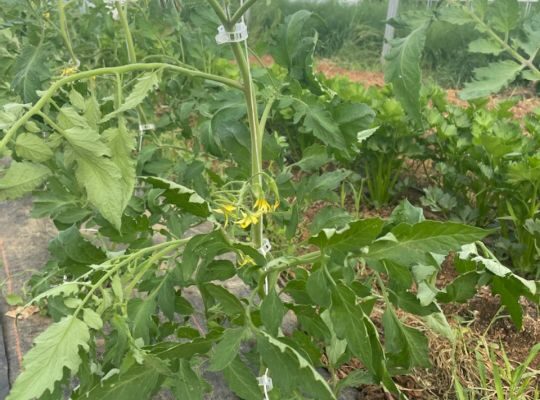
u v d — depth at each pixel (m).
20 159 1.62
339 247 1.28
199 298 2.72
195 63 2.80
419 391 2.16
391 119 3.39
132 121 2.96
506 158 2.98
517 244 2.90
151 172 2.23
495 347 2.38
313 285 1.35
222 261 1.54
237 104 1.81
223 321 2.24
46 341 1.13
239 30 1.47
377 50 8.69
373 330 1.53
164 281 1.63
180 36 2.74
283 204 1.90
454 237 1.25
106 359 1.56
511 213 2.83
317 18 1.96
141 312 1.58
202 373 2.20
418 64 1.10
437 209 3.28
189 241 1.36
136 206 2.06
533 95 6.48
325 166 4.20
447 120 3.55
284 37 1.88
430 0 6.87
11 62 2.70
